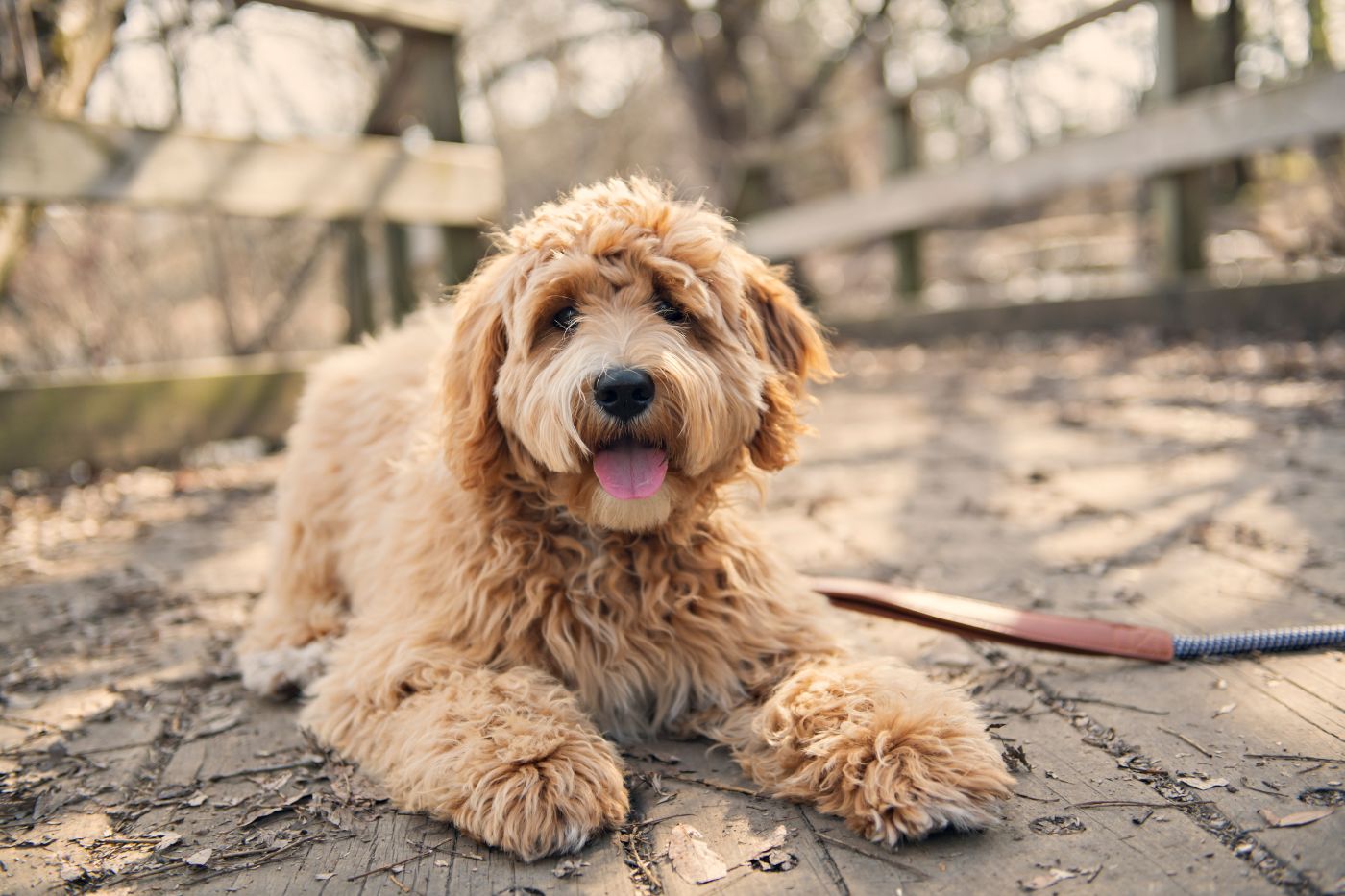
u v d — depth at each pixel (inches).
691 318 28.6
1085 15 88.4
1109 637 28.7
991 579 36.6
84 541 49.8
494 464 28.3
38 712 30.3
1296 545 36.7
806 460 59.0
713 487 28.7
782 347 31.0
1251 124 76.5
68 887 21.7
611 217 28.5
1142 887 19.5
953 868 20.6
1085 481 48.5
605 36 156.6
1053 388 75.0
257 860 22.3
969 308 106.0
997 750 23.6
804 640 28.7
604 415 26.1
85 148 53.6
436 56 69.0
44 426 58.9
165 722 29.4
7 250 54.3
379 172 65.0
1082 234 174.4
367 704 26.8
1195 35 83.7
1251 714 25.5
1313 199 94.9
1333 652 28.4
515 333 27.5
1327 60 109.0
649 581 27.9
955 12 169.2
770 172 146.3
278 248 101.7
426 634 27.9
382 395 35.4
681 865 21.3
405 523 30.4
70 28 55.6
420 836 22.9
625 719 27.9
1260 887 19.2
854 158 207.2
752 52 175.9
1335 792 22.0
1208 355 76.3
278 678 30.6
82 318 86.8
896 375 92.7
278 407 67.2
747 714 26.9
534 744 23.5
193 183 57.4
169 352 95.5
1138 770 23.5
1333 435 51.0
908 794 21.8
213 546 48.1
